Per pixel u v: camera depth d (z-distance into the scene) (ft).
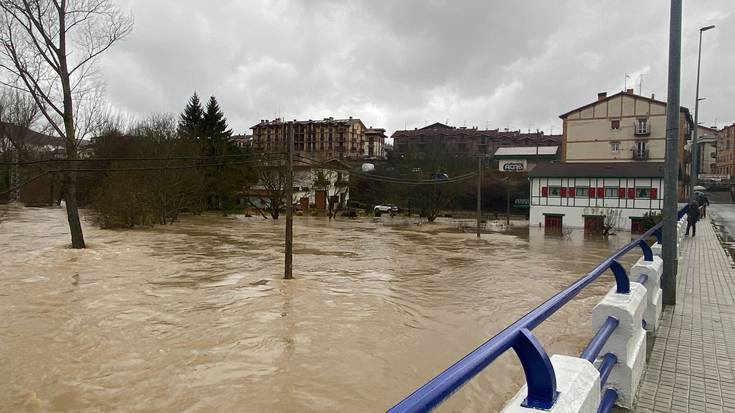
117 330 29.55
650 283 16.70
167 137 133.49
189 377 22.63
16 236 81.82
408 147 248.32
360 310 35.47
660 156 157.17
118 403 19.89
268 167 145.48
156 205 113.91
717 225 84.28
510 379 22.35
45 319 31.65
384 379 22.93
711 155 300.61
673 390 11.93
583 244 90.38
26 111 109.50
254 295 39.70
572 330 29.94
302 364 24.49
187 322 31.48
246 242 81.76
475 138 283.38
